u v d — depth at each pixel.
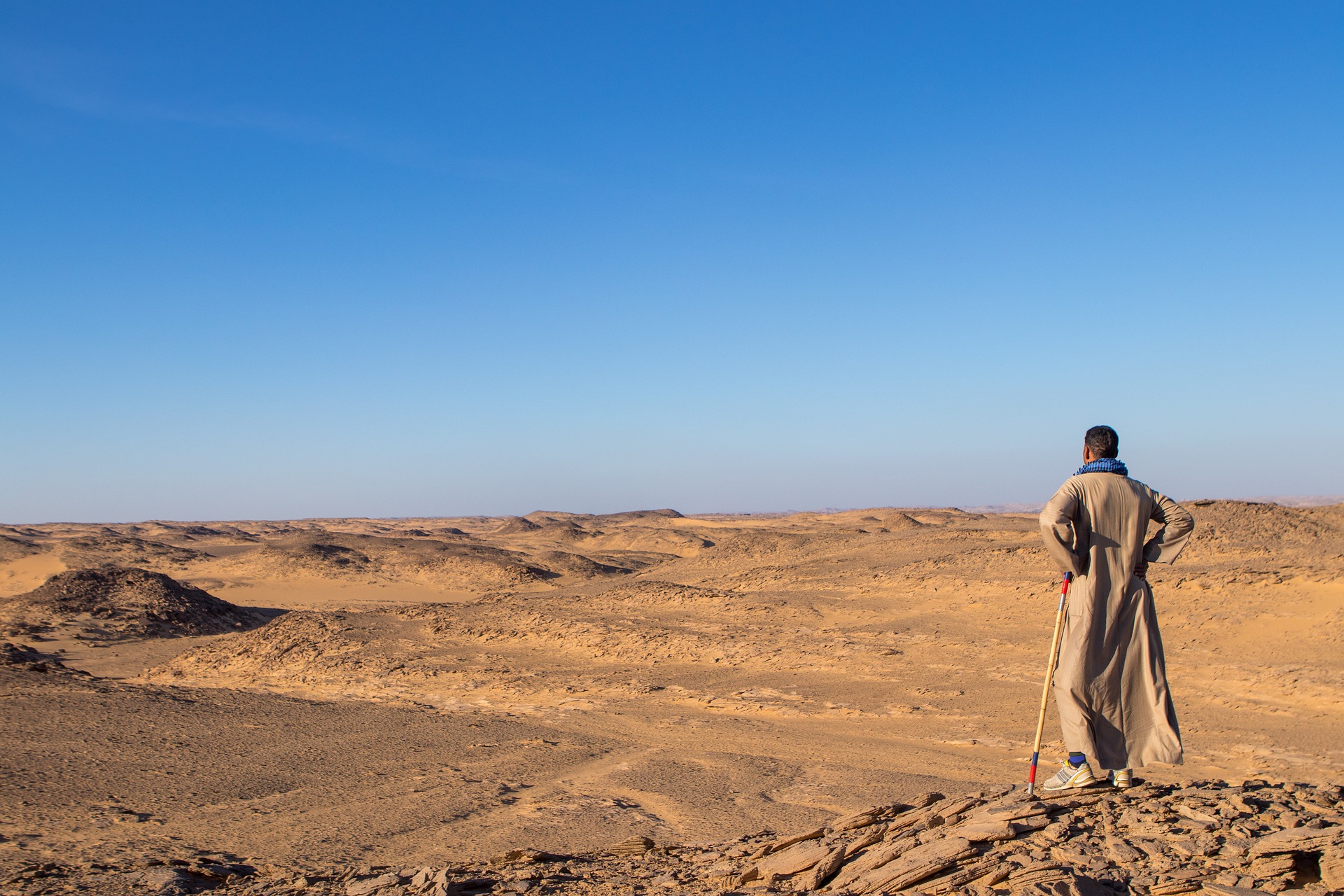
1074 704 5.93
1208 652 20.44
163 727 19.66
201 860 10.02
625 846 8.80
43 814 12.64
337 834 11.61
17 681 24.84
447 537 128.25
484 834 11.52
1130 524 5.81
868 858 5.70
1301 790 6.32
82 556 74.69
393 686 25.62
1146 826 5.45
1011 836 5.54
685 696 22.14
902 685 21.27
